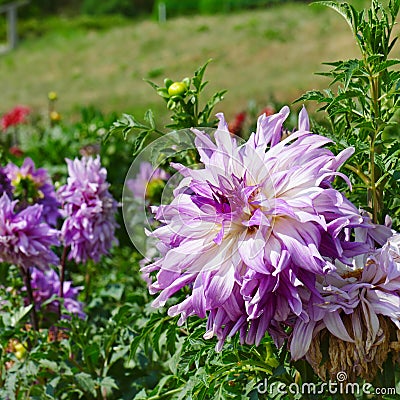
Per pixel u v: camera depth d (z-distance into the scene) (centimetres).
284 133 78
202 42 943
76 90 849
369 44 75
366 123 76
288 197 65
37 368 112
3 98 853
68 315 135
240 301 64
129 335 116
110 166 230
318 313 65
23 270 124
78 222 131
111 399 119
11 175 149
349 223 64
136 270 172
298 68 777
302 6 1016
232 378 84
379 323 66
